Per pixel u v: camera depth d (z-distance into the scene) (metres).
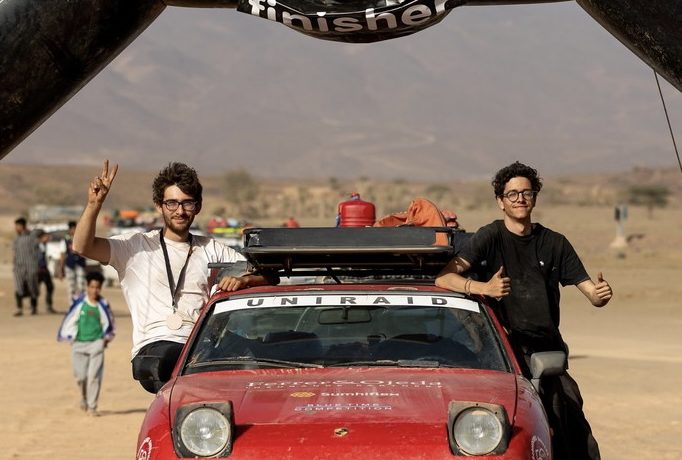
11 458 12.94
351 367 7.60
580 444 8.57
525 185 8.53
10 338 26.11
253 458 6.22
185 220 8.95
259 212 139.62
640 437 14.04
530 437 6.55
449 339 7.82
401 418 6.52
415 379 7.20
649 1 6.98
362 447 6.22
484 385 7.09
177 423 6.38
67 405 16.95
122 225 48.56
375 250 7.80
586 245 70.50
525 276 8.63
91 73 7.36
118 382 19.34
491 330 7.87
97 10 7.09
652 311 32.47
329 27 7.12
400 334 7.86
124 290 8.95
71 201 173.75
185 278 8.93
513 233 8.63
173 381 7.45
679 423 15.00
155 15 7.46
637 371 19.95
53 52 7.12
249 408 6.70
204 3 7.52
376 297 8.10
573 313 32.19
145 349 8.76
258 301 8.10
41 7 7.02
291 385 7.09
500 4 7.71
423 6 6.98
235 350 7.79
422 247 7.74
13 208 191.38
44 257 33.22
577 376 19.42
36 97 7.22
